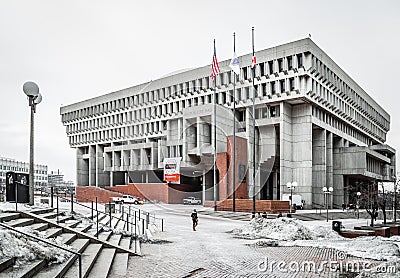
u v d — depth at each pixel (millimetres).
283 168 50938
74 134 79562
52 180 117750
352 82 65875
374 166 72000
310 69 49188
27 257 7359
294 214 37812
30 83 14547
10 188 16625
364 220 37281
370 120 78125
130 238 14297
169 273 9312
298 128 53438
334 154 63469
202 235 18766
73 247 9859
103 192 56281
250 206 36844
